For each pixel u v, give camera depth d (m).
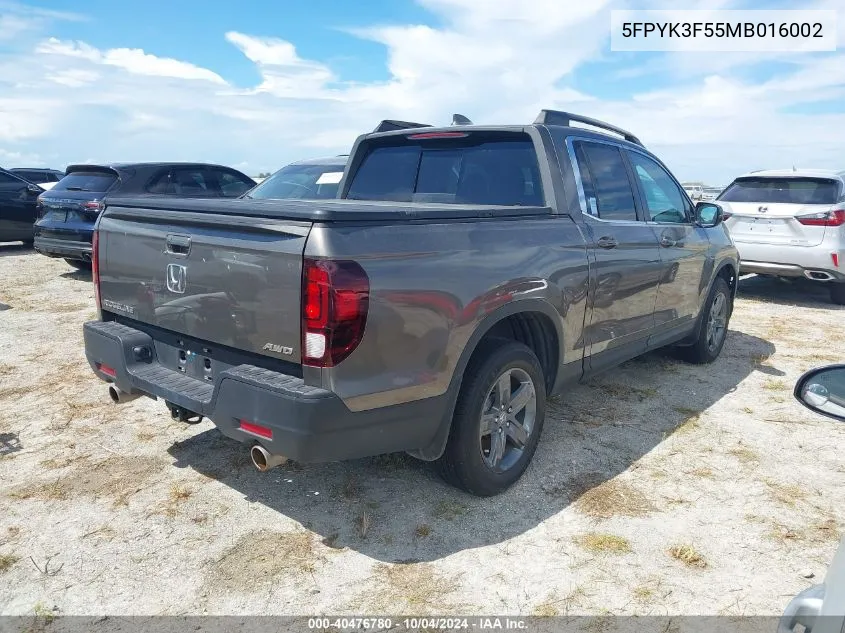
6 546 2.94
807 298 9.35
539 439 3.84
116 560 2.85
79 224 8.95
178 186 9.77
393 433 2.83
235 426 2.73
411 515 3.23
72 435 4.11
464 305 2.97
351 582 2.73
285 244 2.59
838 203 8.20
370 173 4.68
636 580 2.76
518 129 3.96
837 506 3.37
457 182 4.21
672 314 4.99
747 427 4.39
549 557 2.90
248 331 2.77
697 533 3.10
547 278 3.47
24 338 6.37
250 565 2.83
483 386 3.16
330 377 2.55
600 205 4.17
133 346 3.31
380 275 2.63
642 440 4.15
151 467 3.69
